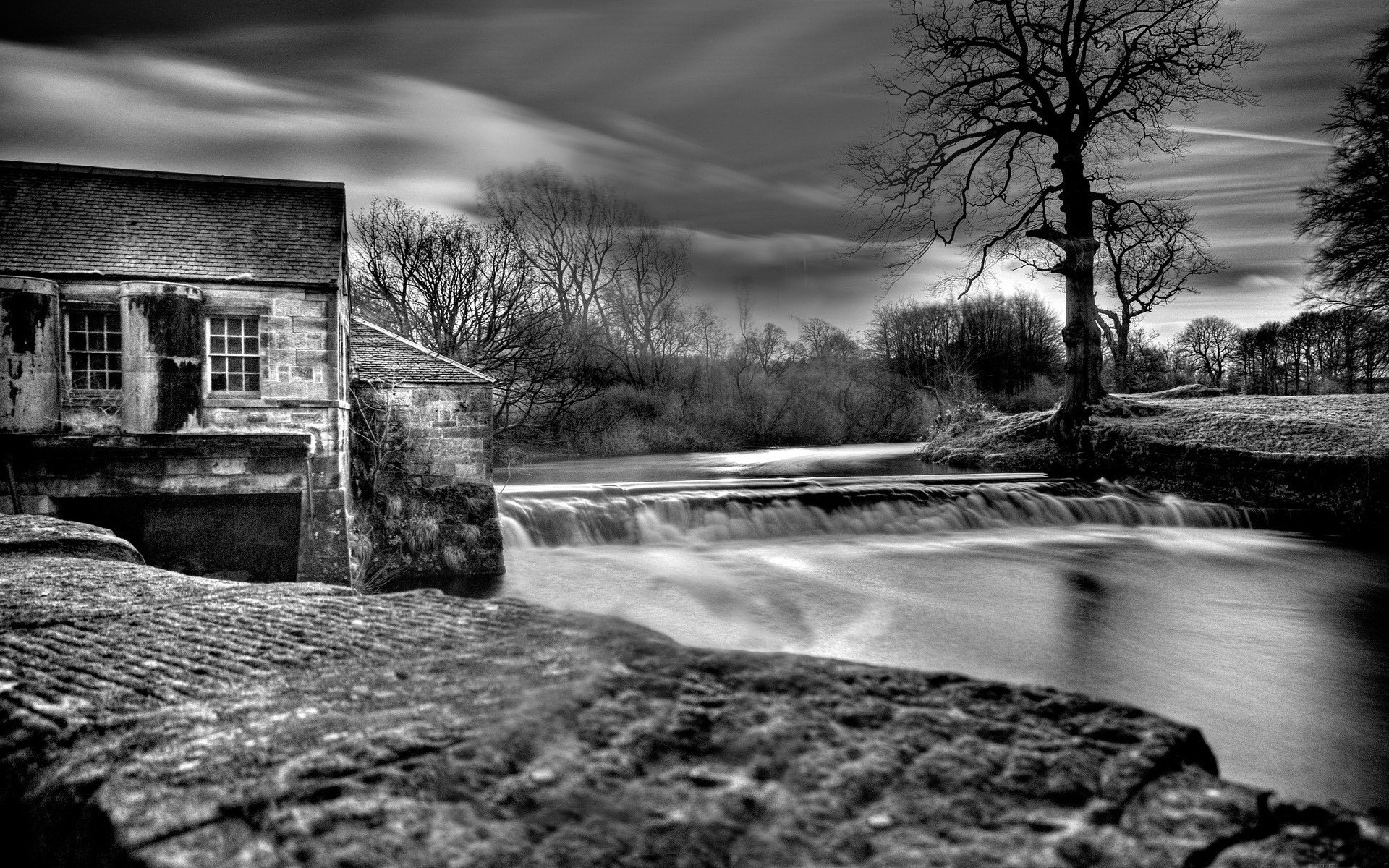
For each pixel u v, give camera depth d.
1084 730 2.23
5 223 15.66
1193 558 20.31
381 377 18.98
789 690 2.47
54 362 15.02
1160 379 48.66
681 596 16.48
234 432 15.88
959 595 16.61
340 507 16.34
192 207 17.16
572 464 38.25
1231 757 9.20
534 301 41.56
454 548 18.00
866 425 50.41
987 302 55.72
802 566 19.09
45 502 14.77
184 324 15.38
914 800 1.87
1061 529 24.22
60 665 3.05
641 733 2.19
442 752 2.12
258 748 2.21
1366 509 22.95
